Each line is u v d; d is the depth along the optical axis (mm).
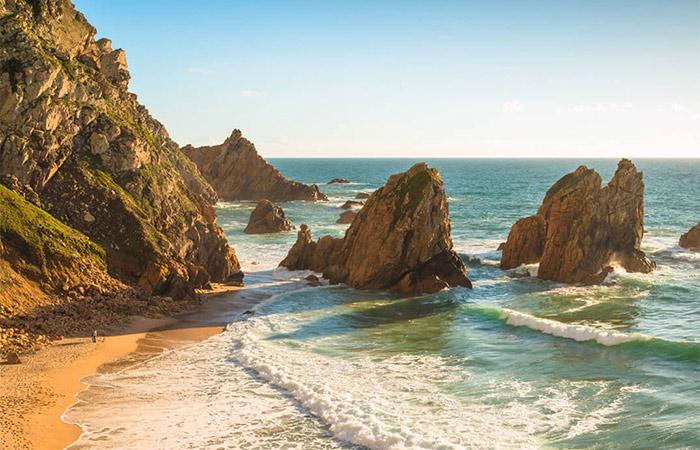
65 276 40500
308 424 25547
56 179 48062
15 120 47094
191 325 40281
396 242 51625
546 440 23609
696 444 22750
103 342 35344
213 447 23359
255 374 31531
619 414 25922
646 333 38875
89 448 22891
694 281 53812
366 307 46375
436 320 42750
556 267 55812
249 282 55344
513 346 36500
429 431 24375
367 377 30953
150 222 49375
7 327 34438
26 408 25891
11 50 48938
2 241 39219
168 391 28859
